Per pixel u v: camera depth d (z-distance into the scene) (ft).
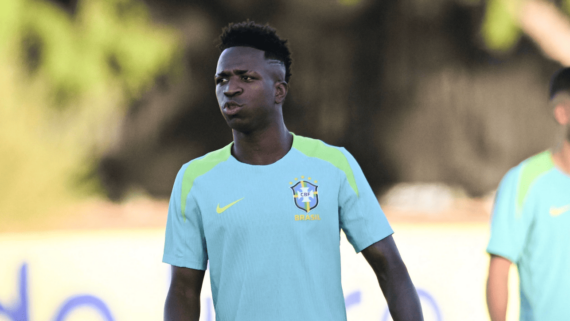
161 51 148.56
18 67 127.24
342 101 159.53
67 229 95.66
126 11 147.13
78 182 115.03
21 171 104.22
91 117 136.87
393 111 159.63
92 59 141.28
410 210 129.59
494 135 157.07
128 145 148.77
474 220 113.39
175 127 156.87
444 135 157.38
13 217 101.04
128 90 148.36
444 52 157.48
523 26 151.84
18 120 108.78
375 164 159.63
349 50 157.48
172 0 151.53
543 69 158.40
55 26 137.80
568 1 153.07
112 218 106.42
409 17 154.40
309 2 151.84
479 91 157.79
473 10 152.25
